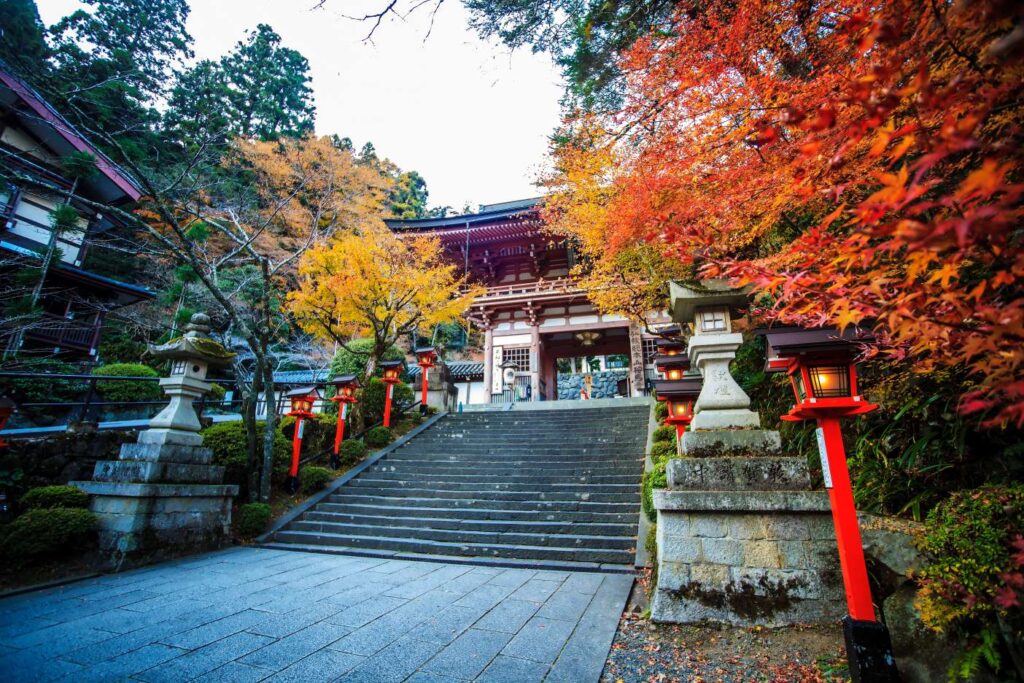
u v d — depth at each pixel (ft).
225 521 23.86
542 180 30.42
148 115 51.49
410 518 26.32
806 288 6.36
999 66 4.55
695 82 14.11
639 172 19.66
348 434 39.60
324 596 16.08
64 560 18.17
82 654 11.34
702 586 13.38
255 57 99.35
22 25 41.55
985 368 5.00
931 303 5.23
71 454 23.24
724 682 10.05
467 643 12.17
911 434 14.87
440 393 52.95
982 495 9.00
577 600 15.81
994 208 3.53
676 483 14.46
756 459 14.28
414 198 103.14
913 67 6.23
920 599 9.17
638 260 29.55
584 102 23.44
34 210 47.03
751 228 15.33
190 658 11.19
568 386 96.99
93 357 51.44
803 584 12.88
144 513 19.85
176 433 22.03
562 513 25.29
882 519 11.58
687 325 32.30
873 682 8.77
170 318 60.39
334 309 40.73
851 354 10.14
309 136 47.83
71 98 31.58
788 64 13.37
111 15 53.67
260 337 28.91
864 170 7.98
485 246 69.87
